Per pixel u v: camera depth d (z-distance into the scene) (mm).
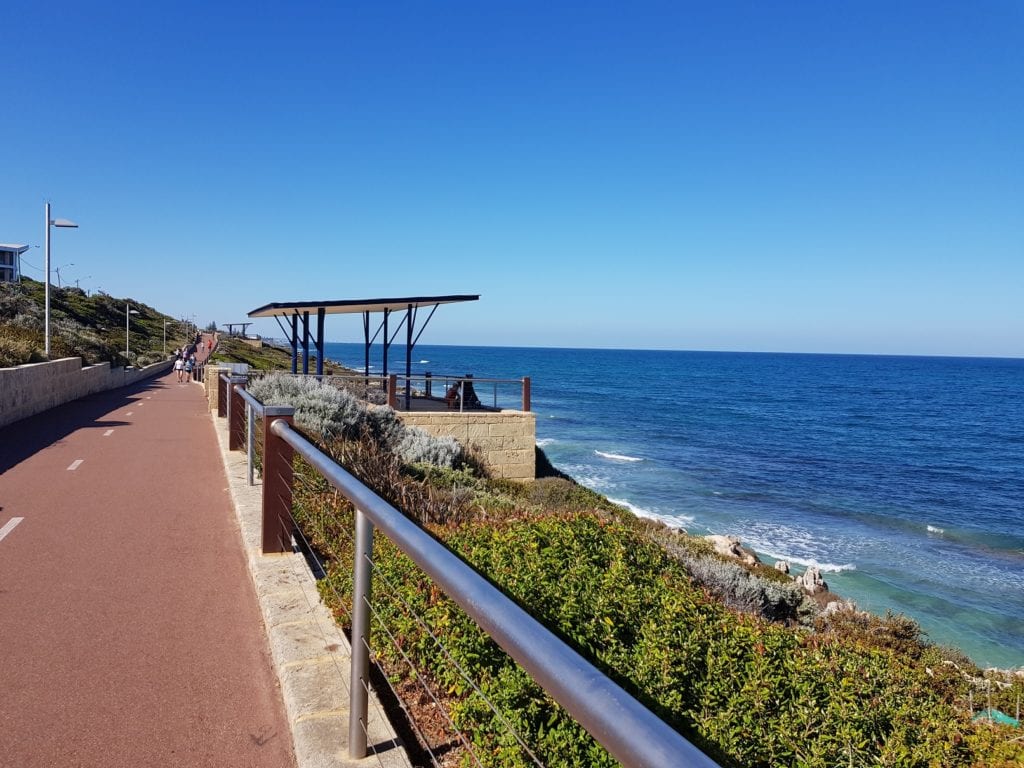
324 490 6777
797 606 10469
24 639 3959
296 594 4273
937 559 20984
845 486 32062
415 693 3641
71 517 6758
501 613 1368
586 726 1032
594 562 5160
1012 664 13859
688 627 4324
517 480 18875
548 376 121188
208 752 2875
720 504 27109
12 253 73875
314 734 2754
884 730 3904
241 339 82750
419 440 15844
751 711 3693
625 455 37625
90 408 17969
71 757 2822
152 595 4688
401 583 4090
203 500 7562
